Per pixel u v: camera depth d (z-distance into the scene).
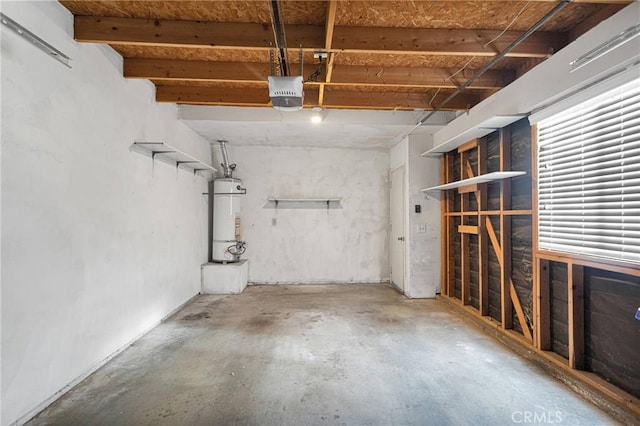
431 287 4.52
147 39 2.29
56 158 2.00
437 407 1.92
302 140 4.95
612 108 1.98
